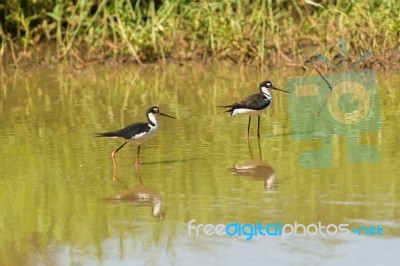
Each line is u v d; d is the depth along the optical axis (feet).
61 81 69.67
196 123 53.26
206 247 33.35
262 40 72.28
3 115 57.36
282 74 69.15
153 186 40.81
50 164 45.11
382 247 32.42
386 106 55.72
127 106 59.00
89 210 37.91
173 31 76.69
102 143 49.03
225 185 40.45
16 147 48.62
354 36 70.79
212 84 66.33
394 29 70.74
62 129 52.70
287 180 40.86
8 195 40.22
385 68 69.26
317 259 31.60
